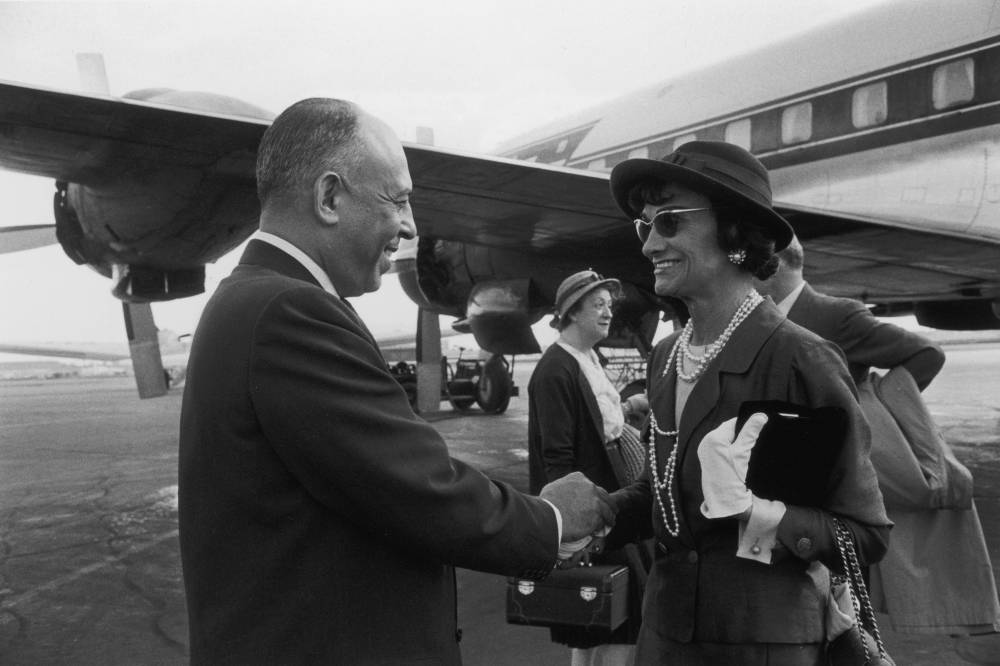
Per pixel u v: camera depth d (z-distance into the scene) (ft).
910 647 10.84
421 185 18.92
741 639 4.39
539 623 6.44
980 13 21.71
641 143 32.50
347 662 3.66
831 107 25.25
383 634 3.76
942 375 77.66
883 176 23.89
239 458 3.68
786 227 4.52
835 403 4.31
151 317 24.57
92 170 16.84
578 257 24.63
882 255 21.61
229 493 3.70
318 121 4.05
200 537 3.79
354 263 4.22
